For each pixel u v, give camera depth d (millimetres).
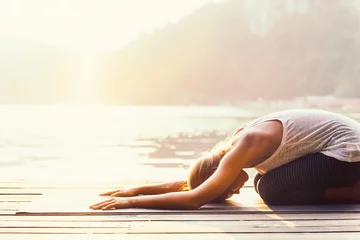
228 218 1755
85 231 1574
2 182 2621
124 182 2654
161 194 1962
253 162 1914
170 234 1539
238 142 1904
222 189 1867
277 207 1948
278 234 1540
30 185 2518
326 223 1679
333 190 1952
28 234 1539
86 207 1909
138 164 5055
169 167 4715
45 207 1900
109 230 1586
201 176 2000
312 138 1935
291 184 1931
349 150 1896
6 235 1526
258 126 1956
